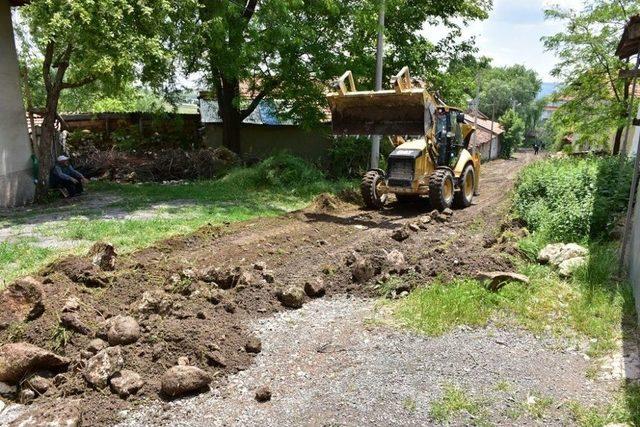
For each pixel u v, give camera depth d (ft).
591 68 50.62
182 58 43.11
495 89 210.79
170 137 62.49
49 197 36.50
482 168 96.27
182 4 37.35
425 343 15.35
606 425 11.25
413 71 57.06
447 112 38.11
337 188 44.32
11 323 14.05
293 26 44.29
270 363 14.26
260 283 19.25
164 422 11.60
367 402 12.32
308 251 24.49
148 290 17.21
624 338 15.31
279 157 47.52
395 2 47.62
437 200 34.35
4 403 12.01
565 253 21.57
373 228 30.45
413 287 19.38
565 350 14.96
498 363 14.15
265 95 53.11
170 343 14.14
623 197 28.12
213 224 28.60
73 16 30.25
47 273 17.85
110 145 60.44
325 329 16.47
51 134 36.73
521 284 18.89
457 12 60.23
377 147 45.52
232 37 43.42
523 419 11.62
